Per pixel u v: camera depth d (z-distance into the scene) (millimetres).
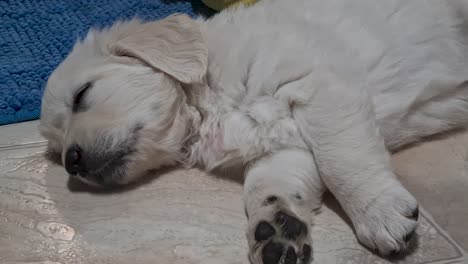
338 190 556
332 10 637
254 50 593
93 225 590
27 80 822
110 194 628
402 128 632
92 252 561
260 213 544
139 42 624
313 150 570
